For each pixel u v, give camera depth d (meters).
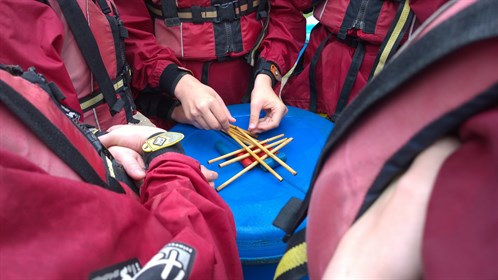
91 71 0.76
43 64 0.59
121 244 0.30
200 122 0.88
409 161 0.20
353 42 0.99
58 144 0.31
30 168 0.26
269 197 0.70
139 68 0.98
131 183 0.52
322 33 1.08
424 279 0.16
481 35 0.16
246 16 1.03
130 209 0.33
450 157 0.18
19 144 0.29
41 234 0.25
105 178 0.42
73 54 0.72
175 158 0.51
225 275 0.40
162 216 0.39
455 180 0.17
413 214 0.18
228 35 1.01
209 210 0.42
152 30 1.04
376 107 0.23
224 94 1.13
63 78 0.62
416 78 0.20
